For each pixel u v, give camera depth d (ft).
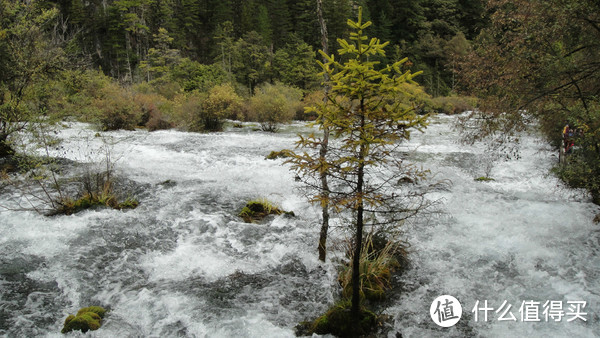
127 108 63.00
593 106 24.38
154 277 16.78
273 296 15.37
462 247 19.74
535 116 27.25
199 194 28.78
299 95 103.91
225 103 68.28
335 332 13.01
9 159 34.42
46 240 20.01
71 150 40.73
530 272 17.12
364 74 10.93
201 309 14.25
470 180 34.55
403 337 12.93
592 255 18.53
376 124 11.63
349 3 177.27
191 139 55.36
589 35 23.90
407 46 181.57
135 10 193.26
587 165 26.13
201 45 195.00
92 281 16.34
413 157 44.52
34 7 33.60
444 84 162.71
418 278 16.87
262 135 62.13
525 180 34.68
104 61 175.32
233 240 20.65
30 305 14.53
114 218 23.36
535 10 24.18
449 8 201.67
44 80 33.01
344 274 16.62
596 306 14.32
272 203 26.61
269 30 179.11
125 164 37.42
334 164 12.10
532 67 25.30
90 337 12.56
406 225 21.62
